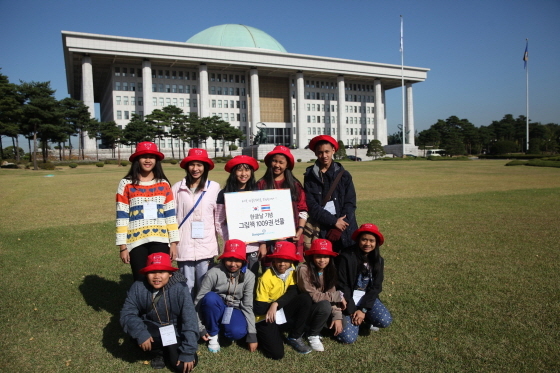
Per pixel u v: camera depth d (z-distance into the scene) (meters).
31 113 47.00
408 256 8.00
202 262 5.13
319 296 4.52
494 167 44.06
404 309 5.48
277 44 103.81
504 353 4.30
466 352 4.34
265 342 4.35
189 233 5.10
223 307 4.57
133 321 4.20
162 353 4.27
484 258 7.79
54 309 5.64
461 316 5.20
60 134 50.25
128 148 79.62
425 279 6.64
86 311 5.59
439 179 27.88
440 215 12.70
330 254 4.55
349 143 105.69
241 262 4.52
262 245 5.28
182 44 78.88
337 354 4.41
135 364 4.27
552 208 13.95
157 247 4.89
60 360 4.31
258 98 88.56
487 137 111.25
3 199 18.25
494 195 17.83
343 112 97.75
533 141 81.50
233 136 77.12
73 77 89.56
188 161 5.02
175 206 5.11
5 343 4.65
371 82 108.69
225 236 5.30
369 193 19.33
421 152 99.56
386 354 4.37
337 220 5.23
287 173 5.43
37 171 44.28
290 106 97.94
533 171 36.06
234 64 84.69
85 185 25.72
